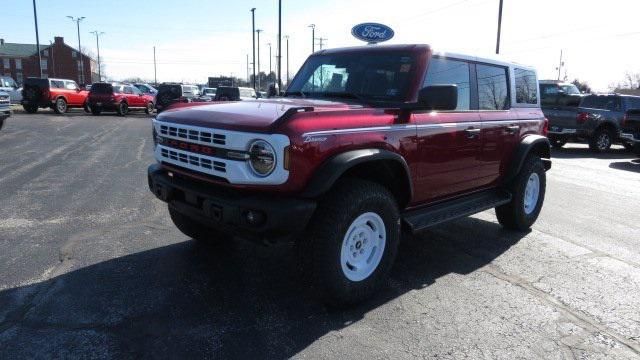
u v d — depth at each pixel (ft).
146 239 17.12
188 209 12.47
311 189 10.93
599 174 35.65
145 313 11.81
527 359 10.47
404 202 13.85
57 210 20.44
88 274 13.97
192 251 16.05
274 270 14.71
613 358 10.62
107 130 56.70
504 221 19.65
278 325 11.48
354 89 15.11
